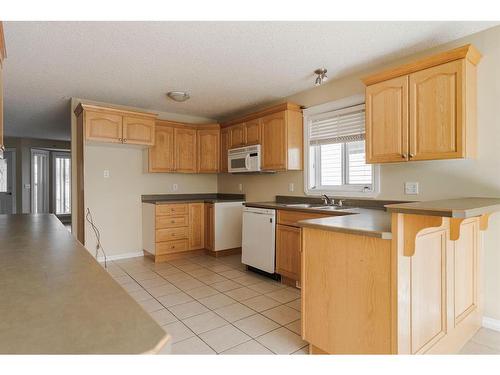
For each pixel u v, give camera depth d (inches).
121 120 157.4
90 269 41.0
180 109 187.0
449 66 88.1
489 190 92.0
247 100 167.3
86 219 162.6
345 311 69.3
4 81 134.0
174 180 197.9
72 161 162.7
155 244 167.5
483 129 92.6
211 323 95.0
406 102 96.9
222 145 195.2
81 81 135.1
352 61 115.6
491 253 92.5
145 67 119.6
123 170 176.4
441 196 103.0
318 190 146.2
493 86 90.7
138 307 27.9
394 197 116.4
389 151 101.0
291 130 149.9
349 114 133.3
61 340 21.8
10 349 20.6
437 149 90.3
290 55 109.7
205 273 147.9
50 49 102.8
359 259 66.6
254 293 121.1
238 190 198.4
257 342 83.4
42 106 177.6
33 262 44.8
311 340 76.4
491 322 92.0
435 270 71.7
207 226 182.7
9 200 298.4
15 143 299.7
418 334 66.2
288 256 129.6
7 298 30.1
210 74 128.0
